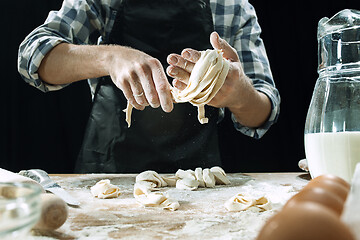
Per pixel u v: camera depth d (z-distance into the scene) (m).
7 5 2.48
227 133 2.76
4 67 2.52
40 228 0.61
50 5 2.52
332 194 0.40
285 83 2.68
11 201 0.45
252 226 0.67
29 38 1.39
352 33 0.77
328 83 0.80
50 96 2.61
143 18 1.51
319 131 0.79
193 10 1.51
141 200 0.82
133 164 1.47
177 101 0.94
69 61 1.25
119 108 1.49
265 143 2.75
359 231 0.34
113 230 0.65
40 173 0.97
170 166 1.46
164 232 0.64
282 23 2.63
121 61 1.08
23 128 2.60
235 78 1.13
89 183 1.07
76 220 0.71
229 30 1.58
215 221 0.70
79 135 2.66
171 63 0.90
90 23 1.54
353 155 0.74
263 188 1.00
